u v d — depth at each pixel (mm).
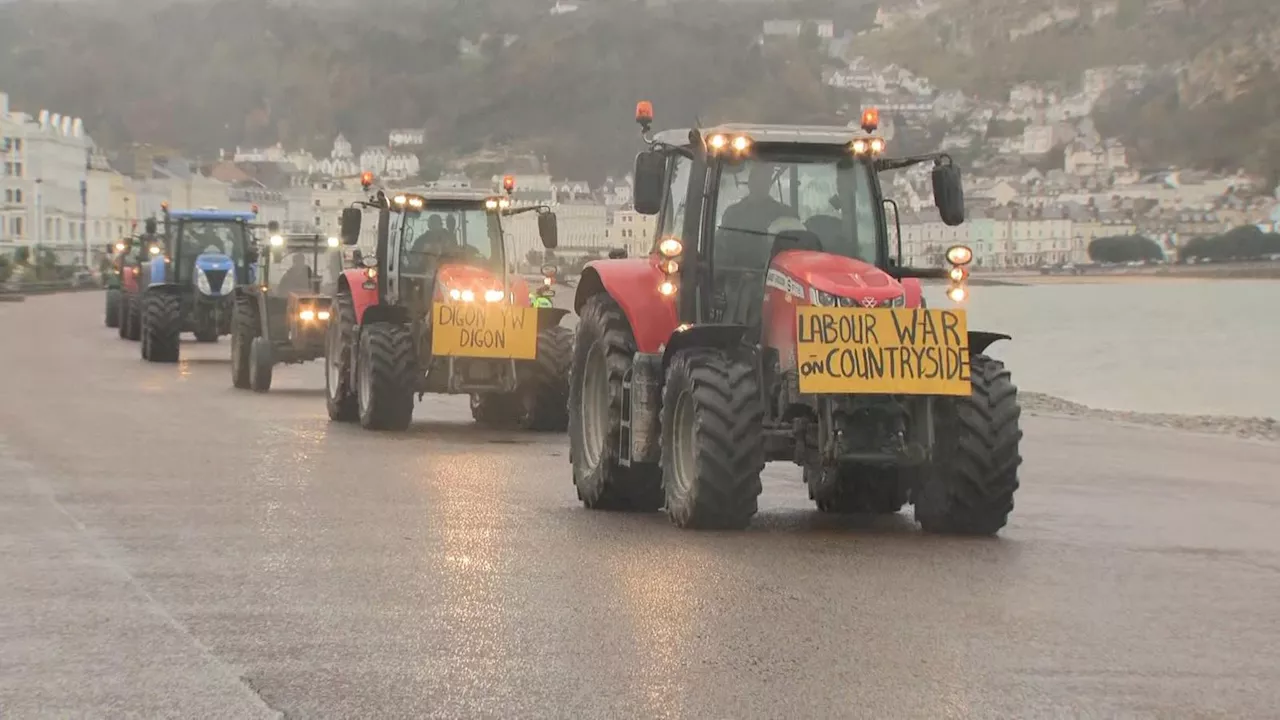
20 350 85375
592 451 29531
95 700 15031
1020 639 17906
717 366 26062
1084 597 20609
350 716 14508
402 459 36969
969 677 16078
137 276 96812
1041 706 15008
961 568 22750
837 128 28234
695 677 15961
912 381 25312
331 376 48562
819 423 25469
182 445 39500
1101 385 102812
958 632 18250
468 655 16844
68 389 58875
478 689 15445
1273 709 15023
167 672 16109
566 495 30969
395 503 29172
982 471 25641
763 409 25984
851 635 17984
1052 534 26641
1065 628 18562
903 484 28312
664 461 26891
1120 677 16188
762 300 27375
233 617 18797
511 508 28844
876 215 27922
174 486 31375
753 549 24172
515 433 44781
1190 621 19094
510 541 24734
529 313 44250
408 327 45625
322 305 58156
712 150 27578
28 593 20250
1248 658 17094
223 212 85375
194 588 20625
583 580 21297
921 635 18047
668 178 29531
